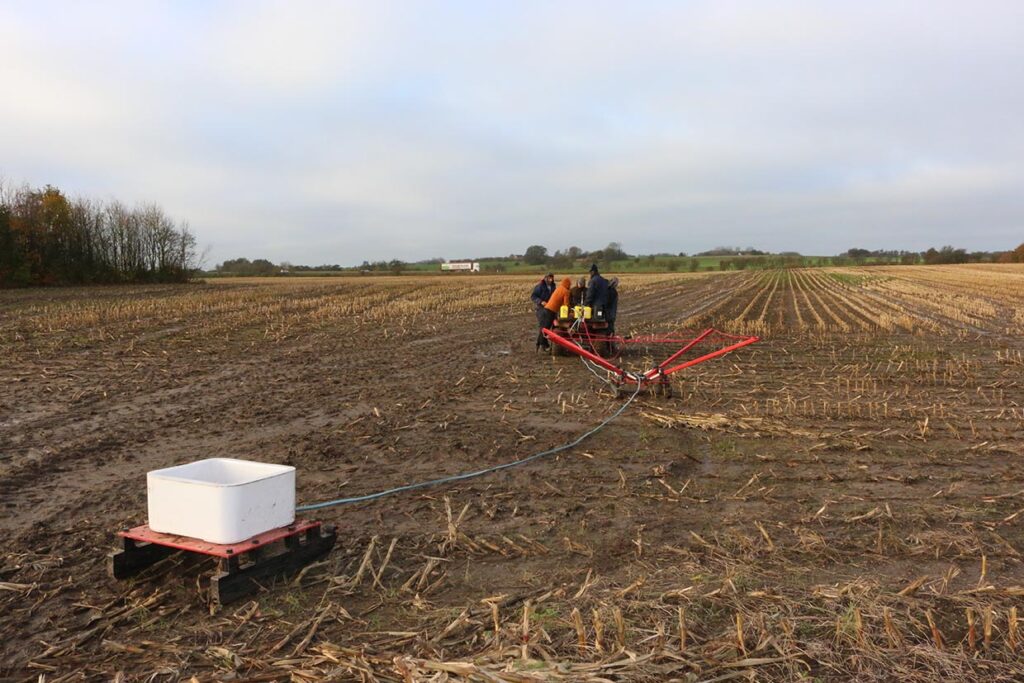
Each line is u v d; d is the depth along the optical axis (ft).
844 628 14.92
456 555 19.27
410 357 57.36
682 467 27.50
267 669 13.66
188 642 14.83
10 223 167.12
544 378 47.73
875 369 51.90
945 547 19.83
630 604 15.94
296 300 122.42
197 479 18.52
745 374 49.78
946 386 45.11
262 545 16.99
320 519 21.79
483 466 27.61
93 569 18.26
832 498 23.90
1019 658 13.98
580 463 28.07
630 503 23.41
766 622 15.21
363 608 16.31
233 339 66.85
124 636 15.08
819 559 18.93
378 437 31.86
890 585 17.29
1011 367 52.60
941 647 14.33
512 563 18.84
